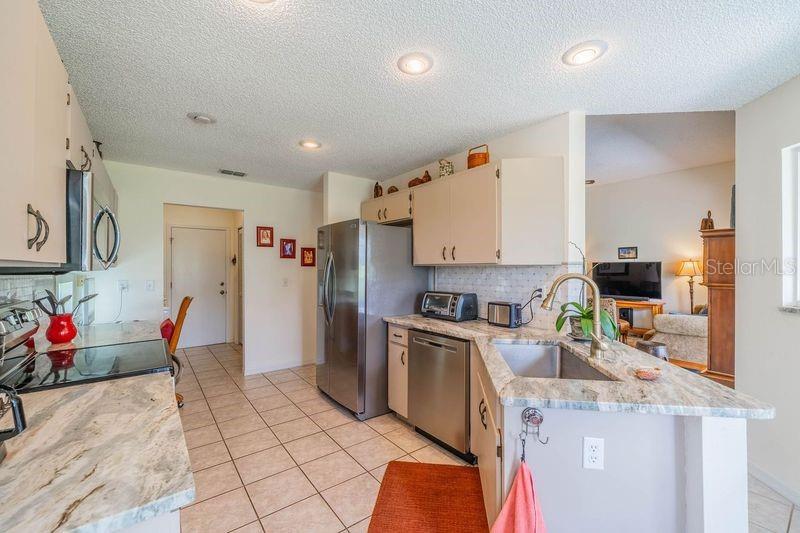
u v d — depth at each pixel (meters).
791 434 1.92
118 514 0.60
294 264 4.56
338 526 1.72
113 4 1.34
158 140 2.80
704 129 3.41
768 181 2.07
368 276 3.00
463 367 2.29
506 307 2.50
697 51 1.66
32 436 0.89
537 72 1.84
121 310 3.43
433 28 1.50
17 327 1.51
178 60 1.72
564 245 2.31
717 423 1.08
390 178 3.96
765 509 1.83
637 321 5.76
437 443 2.55
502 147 2.71
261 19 1.44
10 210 0.83
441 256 2.88
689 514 1.12
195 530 1.69
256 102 2.17
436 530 1.66
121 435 0.90
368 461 2.29
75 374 1.43
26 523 0.57
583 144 2.35
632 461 1.15
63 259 1.31
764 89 2.04
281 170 3.68
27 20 0.94
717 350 3.62
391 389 3.01
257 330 4.28
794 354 1.92
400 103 2.19
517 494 1.11
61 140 1.29
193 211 5.59
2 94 0.79
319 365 3.51
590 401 1.09
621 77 1.89
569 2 1.35
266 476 2.13
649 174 5.61
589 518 1.17
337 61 1.74
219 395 3.50
